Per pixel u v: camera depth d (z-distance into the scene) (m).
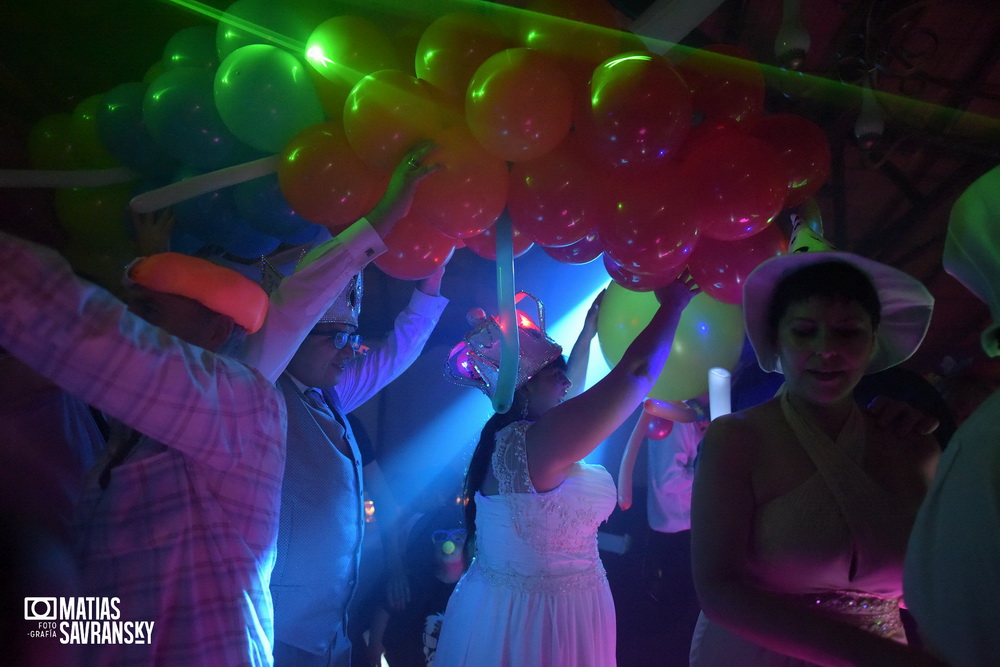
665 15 2.04
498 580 1.92
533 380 2.08
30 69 2.80
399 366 2.57
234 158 1.83
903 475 1.49
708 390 2.24
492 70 1.51
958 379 2.21
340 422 2.21
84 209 1.95
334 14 1.89
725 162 1.60
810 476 1.45
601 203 1.67
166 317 1.45
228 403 1.34
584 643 1.89
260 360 1.65
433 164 1.58
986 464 0.99
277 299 1.69
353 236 1.67
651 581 3.28
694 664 1.64
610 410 1.78
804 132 1.84
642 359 1.79
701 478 1.50
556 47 1.64
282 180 1.70
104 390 1.21
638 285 1.88
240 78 1.65
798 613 1.29
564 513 1.91
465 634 1.94
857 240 6.06
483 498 2.01
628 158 1.52
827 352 1.43
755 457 1.50
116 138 1.83
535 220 1.69
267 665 1.37
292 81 1.70
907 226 5.43
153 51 2.97
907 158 5.45
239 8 1.84
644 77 1.46
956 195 5.06
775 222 1.97
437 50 1.64
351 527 2.08
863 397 1.95
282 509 1.94
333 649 2.09
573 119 1.63
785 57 3.09
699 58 1.75
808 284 1.48
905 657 1.18
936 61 4.85
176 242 2.04
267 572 1.42
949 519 1.04
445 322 4.17
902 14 3.61
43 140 2.05
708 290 1.89
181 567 1.29
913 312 1.59
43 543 1.32
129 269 1.44
